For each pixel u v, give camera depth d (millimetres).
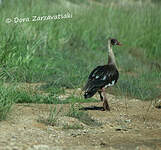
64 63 24922
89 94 16219
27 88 19016
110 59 17906
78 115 15680
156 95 20172
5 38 21359
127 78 22438
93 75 16797
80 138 13219
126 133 14109
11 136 12500
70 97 18594
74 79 21609
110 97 19828
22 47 22094
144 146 12039
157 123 15742
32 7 28672
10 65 19625
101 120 15664
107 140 13023
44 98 17750
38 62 23297
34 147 11531
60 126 14398
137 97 20000
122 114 16750
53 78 21625
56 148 11625
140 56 30031
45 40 25000
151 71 24344
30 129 13531
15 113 15141
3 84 15945
